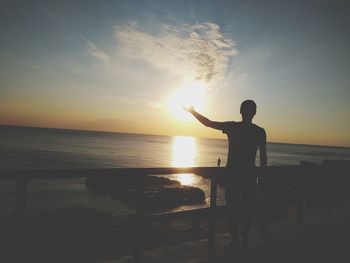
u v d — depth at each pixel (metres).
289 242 5.24
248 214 4.71
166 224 13.41
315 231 5.93
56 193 27.05
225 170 4.73
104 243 9.98
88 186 30.09
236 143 4.67
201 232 12.30
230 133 4.72
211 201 4.59
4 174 2.89
